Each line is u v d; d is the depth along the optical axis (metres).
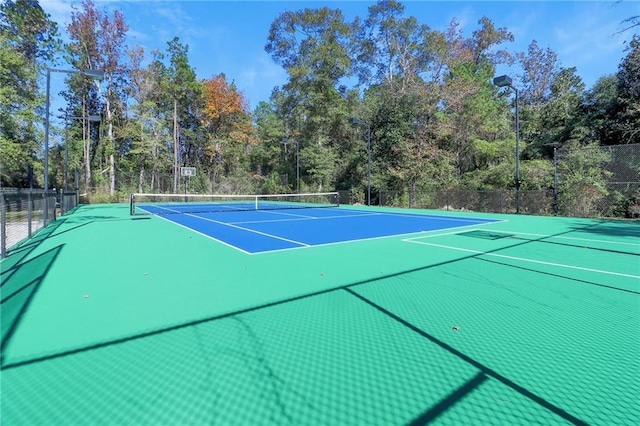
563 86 27.19
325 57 30.55
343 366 2.38
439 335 2.89
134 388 2.09
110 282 4.45
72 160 30.94
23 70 21.48
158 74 33.22
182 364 2.38
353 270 5.16
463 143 24.81
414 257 6.16
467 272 5.07
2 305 3.55
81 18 28.41
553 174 17.11
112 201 27.56
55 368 2.31
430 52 30.70
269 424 1.79
